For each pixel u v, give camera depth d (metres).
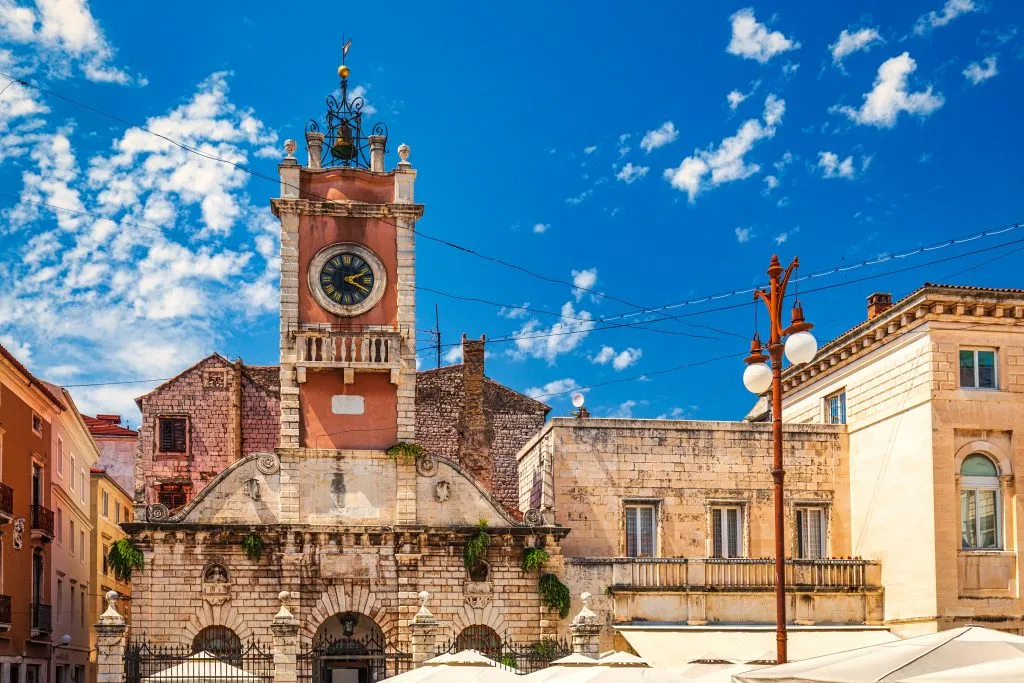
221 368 61.91
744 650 44.19
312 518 45.53
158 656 40.34
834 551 50.19
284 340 46.78
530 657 43.56
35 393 50.84
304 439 46.31
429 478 46.72
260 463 45.72
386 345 46.81
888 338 48.41
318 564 45.09
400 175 48.66
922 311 45.62
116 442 76.50
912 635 45.41
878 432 48.81
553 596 45.59
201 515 45.00
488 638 45.78
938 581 44.12
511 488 62.12
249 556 44.69
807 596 47.62
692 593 46.81
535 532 46.41
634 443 49.56
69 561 58.62
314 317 47.44
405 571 45.50
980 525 45.38
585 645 41.16
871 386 49.69
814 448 50.88
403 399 47.12
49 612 52.25
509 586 46.06
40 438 52.09
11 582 47.16
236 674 38.34
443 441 61.97
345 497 45.97
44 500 52.50
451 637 45.34
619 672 29.44
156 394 61.22
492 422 63.31
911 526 46.03
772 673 21.83
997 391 45.84
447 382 62.88
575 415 53.59
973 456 45.75
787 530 50.03
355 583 45.22
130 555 43.84
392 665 44.66
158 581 44.12
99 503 67.94
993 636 21.78
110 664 38.84
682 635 45.38
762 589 47.41
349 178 48.81
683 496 49.50
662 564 46.88
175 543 44.44
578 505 48.66
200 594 44.22
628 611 46.25
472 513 46.59
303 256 47.81
